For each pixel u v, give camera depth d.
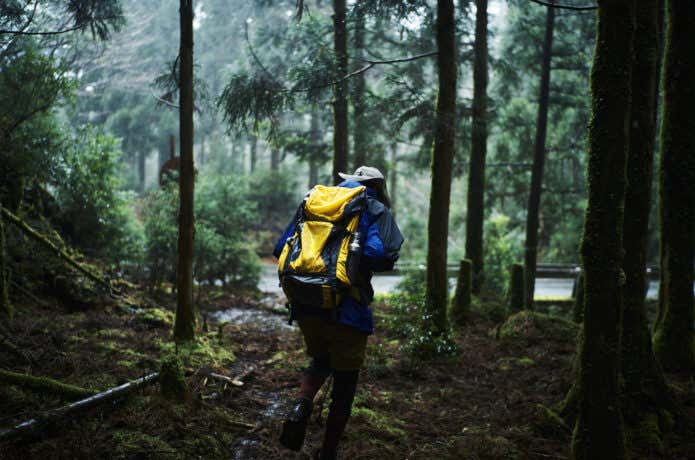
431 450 3.62
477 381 5.27
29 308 6.04
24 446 3.12
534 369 5.52
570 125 15.17
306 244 2.95
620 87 3.11
